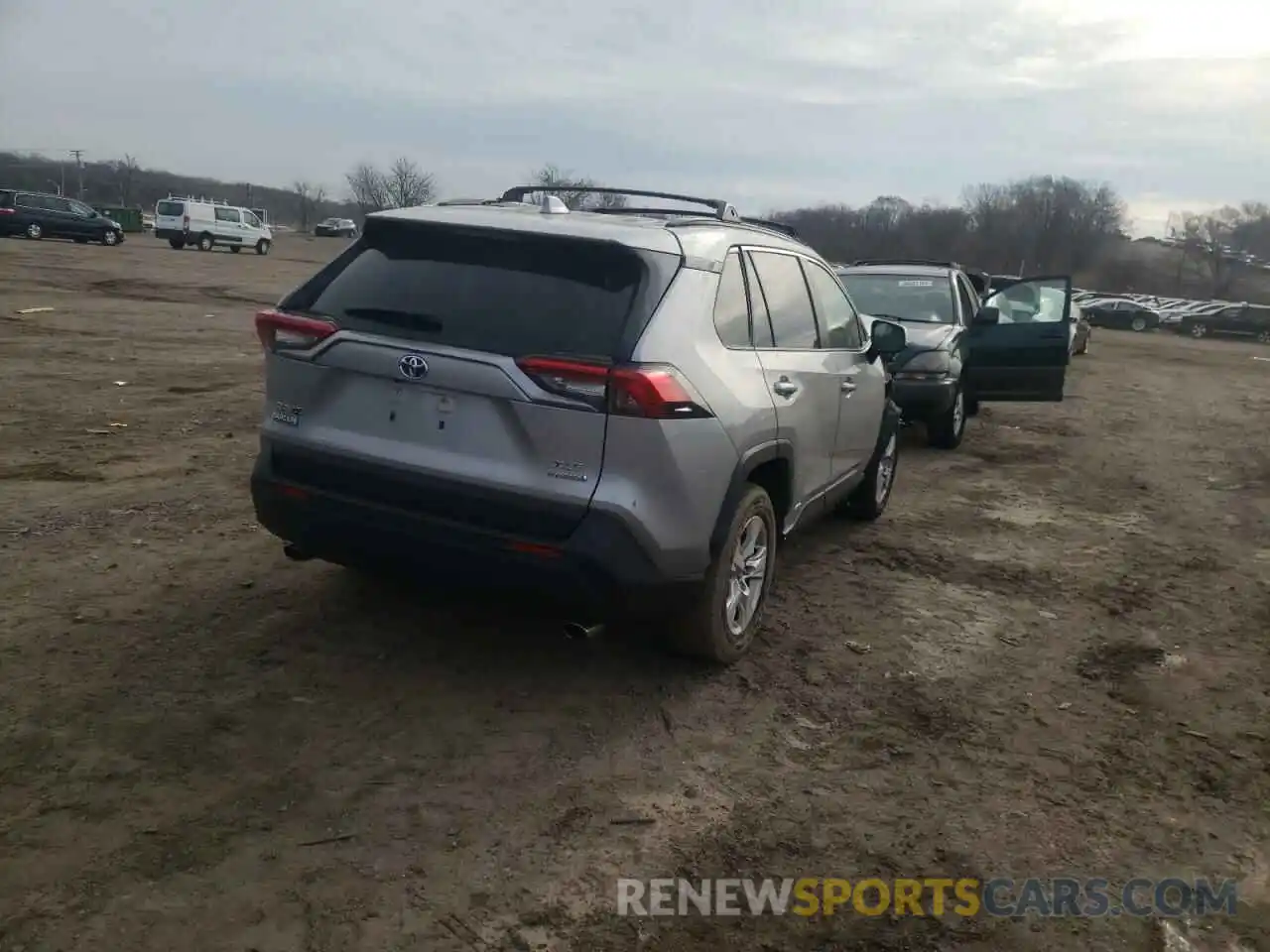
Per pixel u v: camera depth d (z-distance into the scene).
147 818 3.17
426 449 3.79
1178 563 6.58
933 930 2.92
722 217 4.74
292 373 4.04
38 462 7.25
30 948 2.61
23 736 3.57
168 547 5.54
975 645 5.02
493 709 3.99
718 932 2.86
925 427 10.73
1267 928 3.02
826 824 3.41
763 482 4.77
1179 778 3.83
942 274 10.97
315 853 3.06
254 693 3.98
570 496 3.63
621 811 3.39
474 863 3.07
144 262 31.92
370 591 5.03
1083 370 21.97
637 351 3.64
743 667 4.54
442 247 4.02
